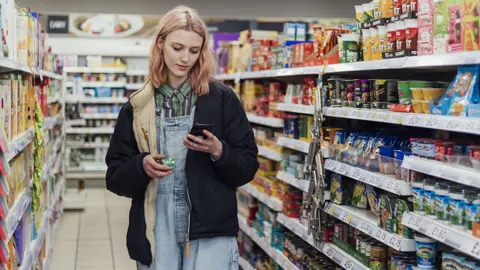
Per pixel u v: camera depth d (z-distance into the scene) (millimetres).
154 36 2699
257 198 5336
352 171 3273
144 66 12156
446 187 2465
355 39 3547
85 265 6121
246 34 6520
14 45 3336
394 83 3090
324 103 3756
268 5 8945
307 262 4020
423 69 3203
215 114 2773
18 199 3426
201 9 8852
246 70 6227
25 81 3934
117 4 8672
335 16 9039
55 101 7203
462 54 2281
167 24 2619
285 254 4531
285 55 4789
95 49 11445
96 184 11297
